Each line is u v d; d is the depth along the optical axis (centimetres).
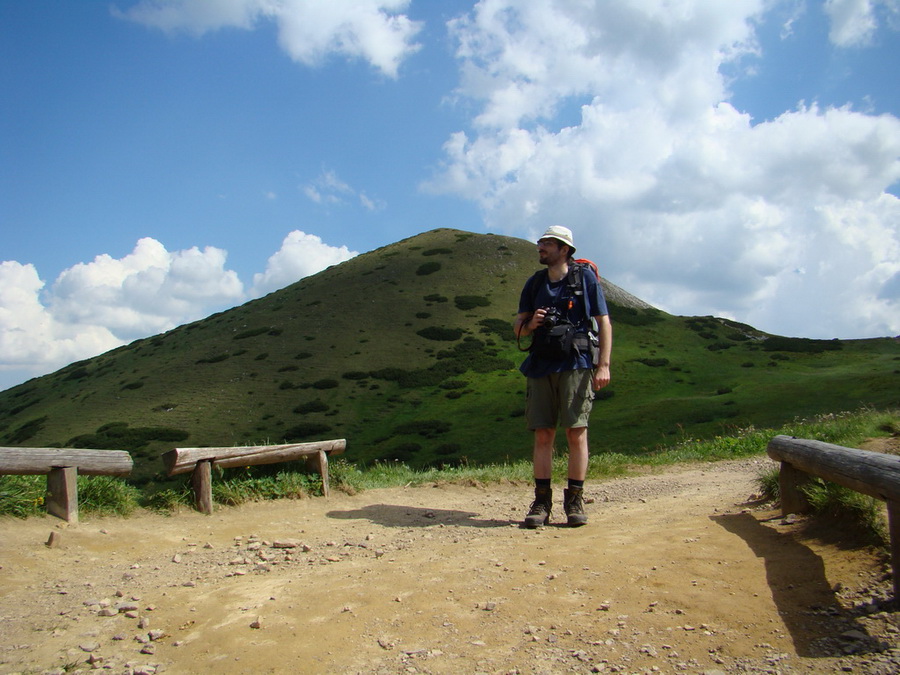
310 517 567
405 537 486
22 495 447
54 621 304
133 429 4912
